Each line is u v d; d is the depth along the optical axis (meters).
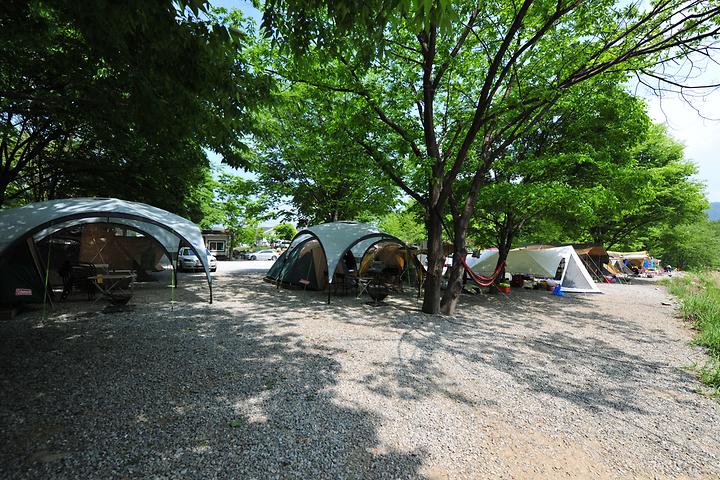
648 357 5.93
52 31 4.96
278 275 13.99
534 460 2.87
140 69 4.22
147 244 12.40
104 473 2.45
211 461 2.64
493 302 11.72
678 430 3.47
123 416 3.27
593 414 3.76
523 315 9.45
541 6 7.87
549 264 15.77
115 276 8.81
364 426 3.28
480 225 16.45
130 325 6.66
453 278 9.23
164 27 3.30
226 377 4.30
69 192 13.79
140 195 12.62
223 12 8.48
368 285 11.47
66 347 5.21
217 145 6.85
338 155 10.89
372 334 6.70
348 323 7.55
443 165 9.30
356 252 13.11
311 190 17.81
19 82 7.00
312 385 4.17
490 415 3.64
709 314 8.71
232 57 4.05
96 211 7.69
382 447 2.95
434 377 4.64
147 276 13.04
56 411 3.31
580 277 15.47
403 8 2.54
